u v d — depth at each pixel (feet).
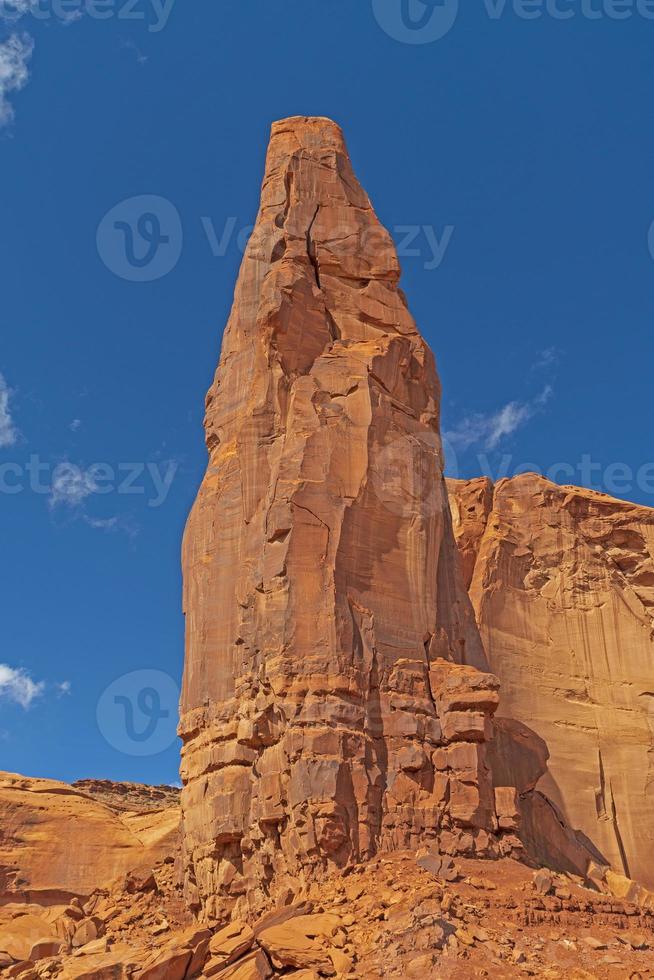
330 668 84.69
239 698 88.84
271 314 96.68
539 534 167.73
